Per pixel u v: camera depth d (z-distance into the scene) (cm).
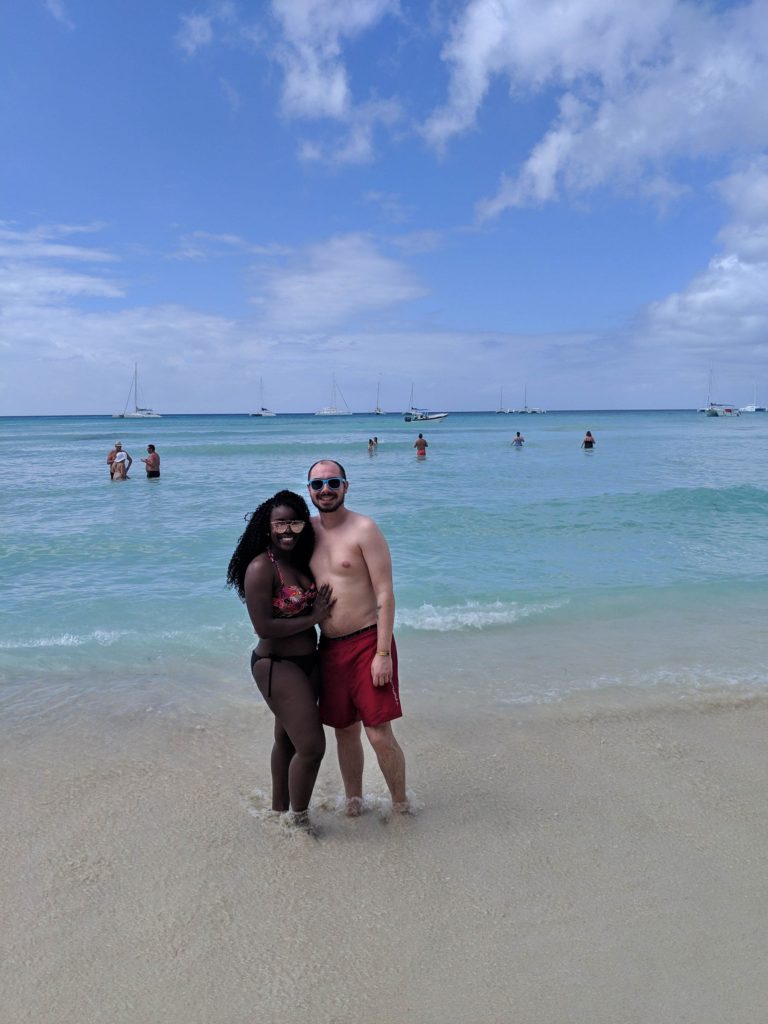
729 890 321
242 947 287
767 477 2547
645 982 266
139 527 1428
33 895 318
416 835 370
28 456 4075
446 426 10675
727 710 529
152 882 329
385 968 275
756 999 257
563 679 596
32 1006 256
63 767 441
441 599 863
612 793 411
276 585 359
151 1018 252
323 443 5659
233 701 554
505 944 288
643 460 3550
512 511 1599
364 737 504
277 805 386
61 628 752
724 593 886
